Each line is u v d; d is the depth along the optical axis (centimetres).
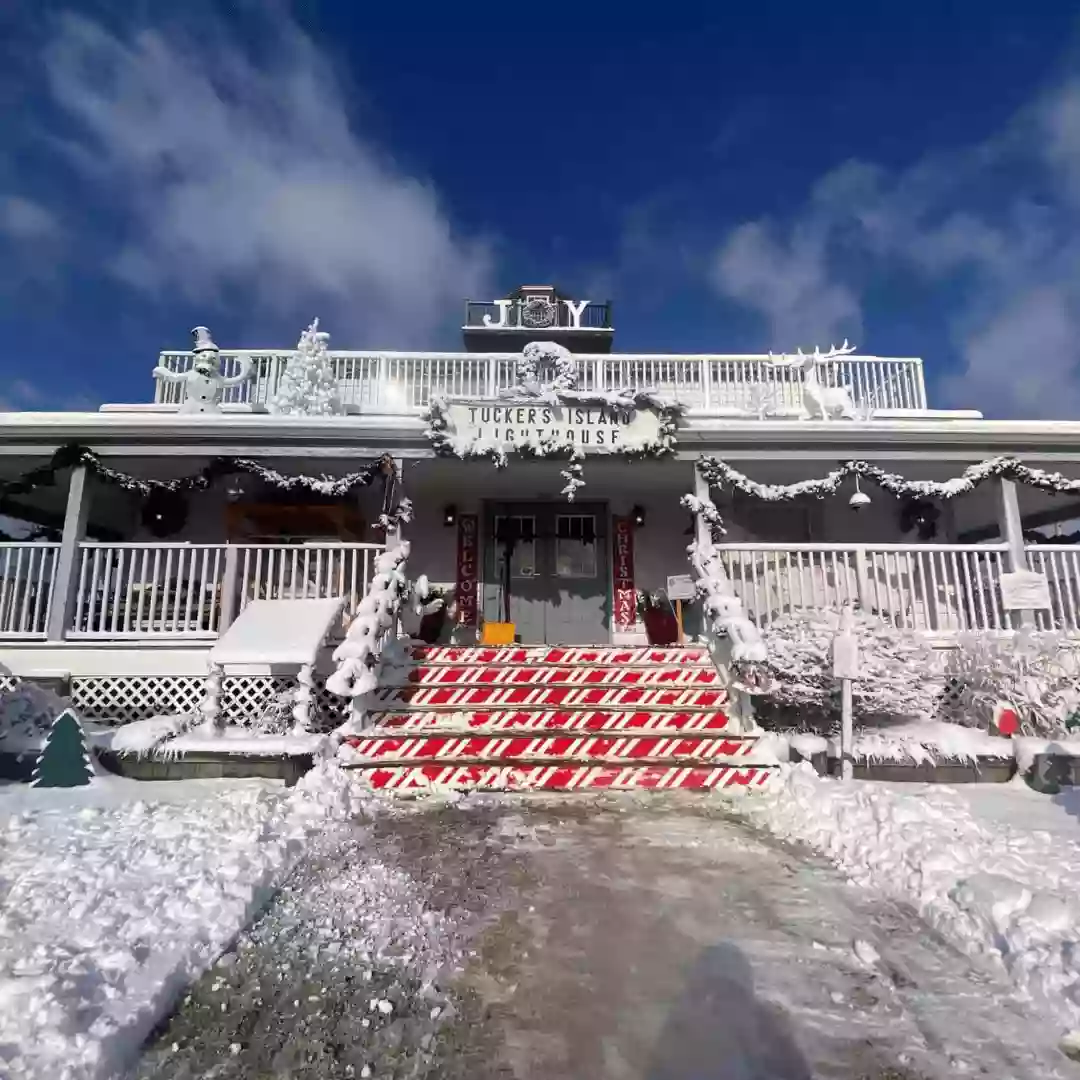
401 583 848
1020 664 728
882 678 704
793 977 310
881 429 919
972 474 916
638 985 304
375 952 332
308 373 1111
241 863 416
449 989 301
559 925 361
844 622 663
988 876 376
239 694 827
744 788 630
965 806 568
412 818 548
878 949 337
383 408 1163
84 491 888
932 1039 264
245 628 731
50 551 1104
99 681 837
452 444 904
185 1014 280
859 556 870
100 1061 235
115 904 361
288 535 1093
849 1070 246
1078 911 349
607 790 628
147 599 981
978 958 324
